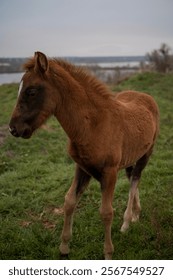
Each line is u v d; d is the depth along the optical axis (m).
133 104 4.89
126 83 17.19
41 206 5.58
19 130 3.71
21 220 5.23
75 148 3.95
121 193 5.91
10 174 6.79
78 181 4.19
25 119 3.72
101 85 4.08
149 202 5.36
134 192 4.92
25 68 3.82
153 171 6.66
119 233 4.74
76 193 4.19
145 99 5.25
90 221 5.04
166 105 12.82
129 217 4.82
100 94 4.06
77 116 3.83
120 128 4.13
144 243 4.43
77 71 4.01
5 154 7.85
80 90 3.87
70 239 4.38
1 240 4.57
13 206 5.58
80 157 3.94
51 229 4.95
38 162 7.41
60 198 5.84
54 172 6.89
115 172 4.00
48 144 8.66
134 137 4.39
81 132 3.83
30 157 7.79
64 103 3.84
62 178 6.52
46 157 7.74
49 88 3.74
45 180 6.55
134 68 33.53
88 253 4.34
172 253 4.23
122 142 4.15
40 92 3.71
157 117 5.38
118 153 4.01
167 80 17.19
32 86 3.68
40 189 6.20
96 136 3.85
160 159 7.44
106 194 3.98
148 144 4.86
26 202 5.72
